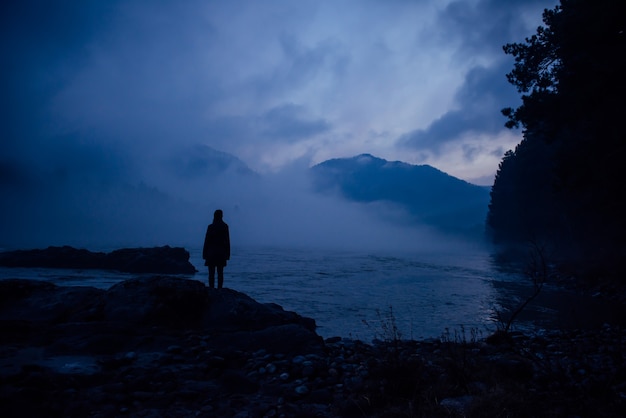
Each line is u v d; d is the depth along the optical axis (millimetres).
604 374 5047
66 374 4738
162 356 5758
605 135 22078
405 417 3719
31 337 6422
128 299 8047
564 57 22172
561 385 4293
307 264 43781
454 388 4395
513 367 4961
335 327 11031
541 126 25422
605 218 35438
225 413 4000
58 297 8344
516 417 3631
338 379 5141
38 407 3828
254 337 6629
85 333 6645
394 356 4953
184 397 4363
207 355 5906
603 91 19766
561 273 27875
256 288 21172
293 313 9625
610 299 17172
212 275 10195
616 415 3666
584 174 23328
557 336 8938
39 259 32531
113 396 4238
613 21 18250
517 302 16047
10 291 8375
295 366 5543
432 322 11797
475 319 12305
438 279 27047
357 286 22359
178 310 8164
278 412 4074
